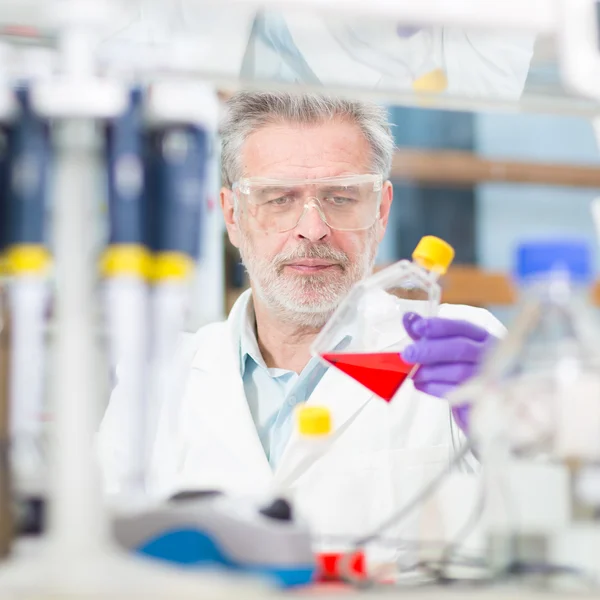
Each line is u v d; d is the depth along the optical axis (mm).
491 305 4121
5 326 958
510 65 1171
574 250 946
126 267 854
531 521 997
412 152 4121
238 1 928
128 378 885
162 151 885
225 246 2537
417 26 1062
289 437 1996
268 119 2070
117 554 852
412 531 1434
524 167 4234
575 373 951
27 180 871
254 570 860
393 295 1573
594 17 962
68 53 859
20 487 976
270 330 2182
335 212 2066
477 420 1087
